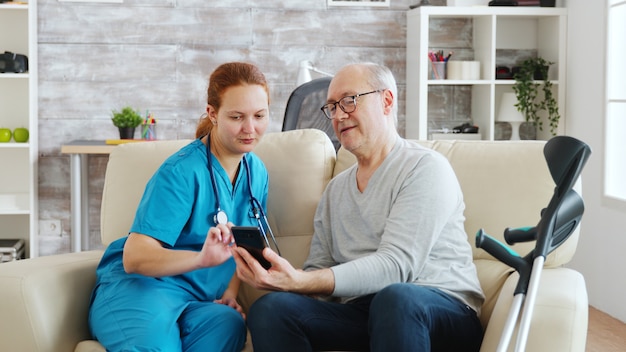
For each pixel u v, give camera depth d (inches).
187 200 84.9
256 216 92.2
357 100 86.4
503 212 92.7
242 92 84.6
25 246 198.5
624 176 160.2
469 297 84.2
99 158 197.8
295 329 78.3
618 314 157.5
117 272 86.4
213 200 87.4
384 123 87.6
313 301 81.4
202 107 199.8
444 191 83.2
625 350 136.9
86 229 194.9
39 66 195.2
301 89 149.3
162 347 78.9
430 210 82.1
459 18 204.5
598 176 165.9
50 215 197.8
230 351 82.4
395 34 203.5
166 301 83.1
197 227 86.6
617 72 163.3
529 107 199.5
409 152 86.7
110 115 197.2
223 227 79.9
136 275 85.0
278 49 201.2
